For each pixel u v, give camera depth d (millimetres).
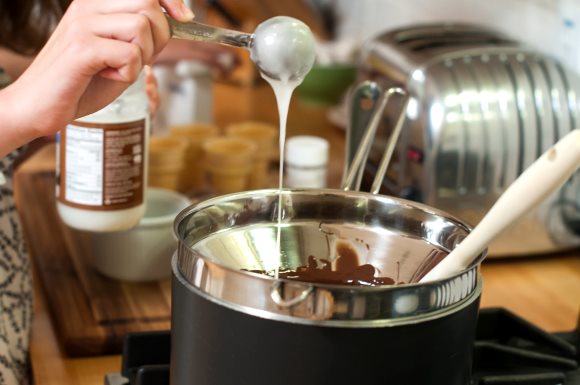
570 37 1514
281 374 652
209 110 2004
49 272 1329
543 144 1405
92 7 817
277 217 853
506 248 1409
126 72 782
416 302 656
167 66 1950
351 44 2312
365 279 832
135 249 1280
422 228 834
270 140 1748
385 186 1497
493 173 1396
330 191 853
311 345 643
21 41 1377
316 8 2705
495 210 670
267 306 650
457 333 685
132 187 1093
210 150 1651
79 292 1266
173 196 1413
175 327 722
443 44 1534
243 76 2492
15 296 1155
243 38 801
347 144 1020
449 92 1379
